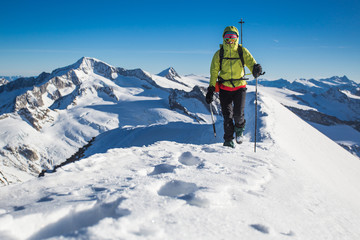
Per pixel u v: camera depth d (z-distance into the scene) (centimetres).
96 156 409
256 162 443
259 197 278
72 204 204
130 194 228
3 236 166
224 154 488
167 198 225
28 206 216
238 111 566
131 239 159
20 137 15925
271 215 241
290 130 1395
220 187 269
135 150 495
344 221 296
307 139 1302
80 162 367
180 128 2506
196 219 200
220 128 1961
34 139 16238
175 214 201
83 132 17162
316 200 334
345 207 354
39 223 184
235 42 558
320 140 1470
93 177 321
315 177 496
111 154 444
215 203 231
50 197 240
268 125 1343
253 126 1428
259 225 214
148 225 176
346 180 775
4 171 13125
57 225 191
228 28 554
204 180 295
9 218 171
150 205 206
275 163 466
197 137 2008
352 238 255
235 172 349
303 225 246
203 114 17588
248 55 553
